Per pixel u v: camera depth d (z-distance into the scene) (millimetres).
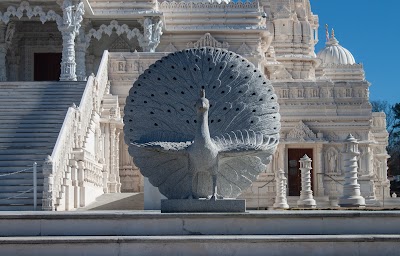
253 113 20062
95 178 31875
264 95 20359
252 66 20672
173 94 20312
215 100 20188
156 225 17281
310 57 56344
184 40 48688
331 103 43188
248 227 17328
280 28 56812
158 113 20219
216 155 18781
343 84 43281
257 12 48844
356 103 43250
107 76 39312
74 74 41750
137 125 20250
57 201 25328
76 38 44531
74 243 16438
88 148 31734
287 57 55969
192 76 20469
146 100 20375
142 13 44438
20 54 48875
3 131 29859
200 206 18328
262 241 16562
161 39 48719
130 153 19922
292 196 42094
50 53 49094
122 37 48469
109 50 48500
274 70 52219
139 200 31141
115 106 36750
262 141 19766
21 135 29453
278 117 20297
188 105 20188
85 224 17281
